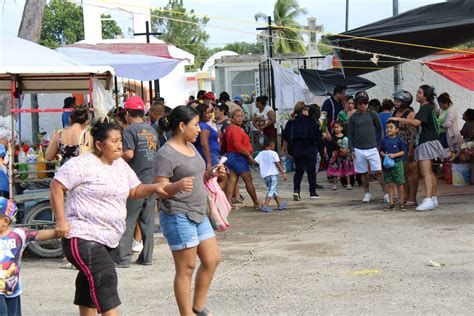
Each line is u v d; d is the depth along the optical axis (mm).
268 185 13789
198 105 12547
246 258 9508
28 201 9766
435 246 9688
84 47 18203
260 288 7883
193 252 6500
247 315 6891
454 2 13922
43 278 8859
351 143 13875
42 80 11375
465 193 14531
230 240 10922
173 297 7703
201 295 6656
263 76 26859
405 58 14258
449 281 7820
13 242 6035
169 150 6535
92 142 6031
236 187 15031
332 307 7035
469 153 15625
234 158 13789
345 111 17562
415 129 12852
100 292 5859
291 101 24172
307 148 15055
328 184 17797
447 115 16219
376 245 9953
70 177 5852
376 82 24766
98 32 25531
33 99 17047
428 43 13969
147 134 9492
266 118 20531
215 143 12742
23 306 7555
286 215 13172
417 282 7844
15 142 10617
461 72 16328
